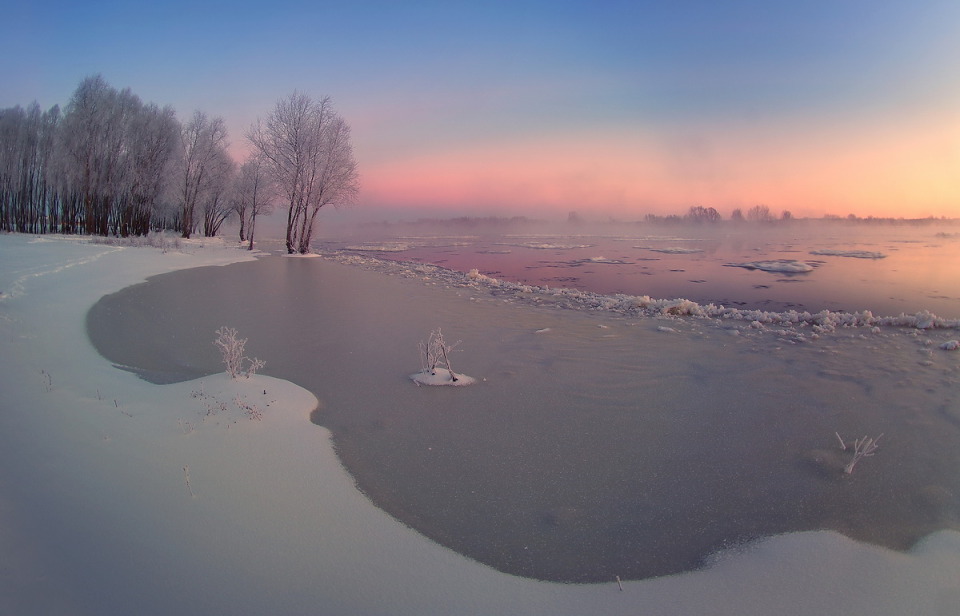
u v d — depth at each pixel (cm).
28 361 670
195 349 825
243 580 296
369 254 3903
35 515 340
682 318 1197
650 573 317
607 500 402
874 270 2406
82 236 3406
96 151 3534
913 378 706
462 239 7612
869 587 297
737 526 368
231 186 4659
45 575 288
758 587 301
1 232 3825
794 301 1562
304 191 3152
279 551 323
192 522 346
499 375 729
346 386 664
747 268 2602
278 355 812
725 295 1706
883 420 560
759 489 420
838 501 400
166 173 3788
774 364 788
